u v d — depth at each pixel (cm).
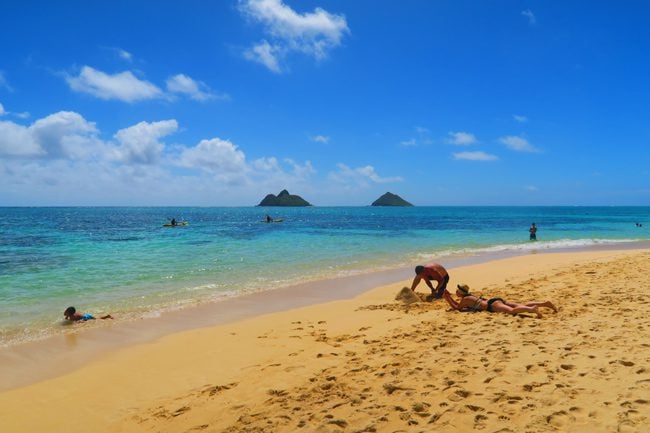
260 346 819
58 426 539
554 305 954
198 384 648
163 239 3347
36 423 547
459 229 4888
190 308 1170
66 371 730
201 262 2006
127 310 1146
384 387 558
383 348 739
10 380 693
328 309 1128
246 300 1266
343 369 653
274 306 1195
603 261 1836
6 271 1734
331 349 768
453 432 431
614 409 437
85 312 1122
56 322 1032
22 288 1412
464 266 1895
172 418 541
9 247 2694
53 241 3161
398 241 3180
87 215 11431
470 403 489
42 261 2028
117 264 1936
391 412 488
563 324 798
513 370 575
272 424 489
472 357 645
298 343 823
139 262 2002
